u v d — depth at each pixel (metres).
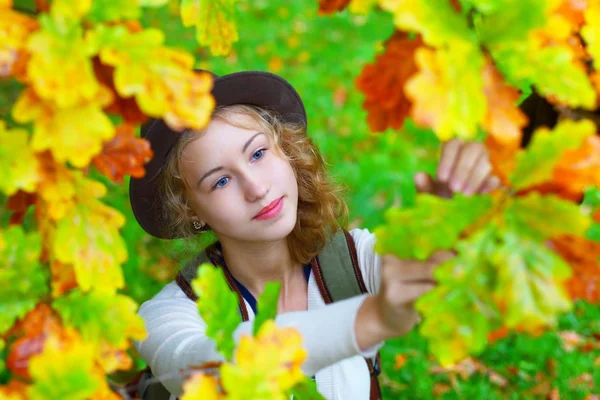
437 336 0.70
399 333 0.93
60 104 0.69
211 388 0.74
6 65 0.70
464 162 0.92
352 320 0.95
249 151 1.34
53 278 0.83
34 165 0.75
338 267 1.46
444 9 0.68
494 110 0.69
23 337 0.80
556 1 0.68
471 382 2.25
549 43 0.70
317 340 0.96
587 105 0.69
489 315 0.70
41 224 0.85
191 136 1.34
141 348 1.33
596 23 0.70
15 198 0.90
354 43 5.13
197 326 1.34
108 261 0.81
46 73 0.68
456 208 0.70
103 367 0.81
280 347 0.75
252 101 1.44
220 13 0.95
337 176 1.78
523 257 0.70
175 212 1.51
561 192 0.77
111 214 0.81
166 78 0.72
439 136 0.65
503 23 0.68
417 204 0.70
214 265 1.51
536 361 2.31
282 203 1.37
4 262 0.79
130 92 0.70
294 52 4.89
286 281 1.50
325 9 0.88
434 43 0.67
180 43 4.53
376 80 0.79
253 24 5.19
